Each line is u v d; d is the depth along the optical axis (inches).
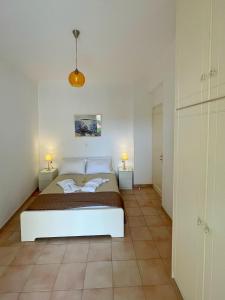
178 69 67.1
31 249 97.5
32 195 176.2
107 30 91.9
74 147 195.5
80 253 93.8
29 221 103.5
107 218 105.5
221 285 42.4
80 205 106.8
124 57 126.4
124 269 82.7
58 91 190.7
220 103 42.2
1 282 76.8
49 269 83.4
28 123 168.1
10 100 134.0
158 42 105.7
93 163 185.9
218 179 43.2
